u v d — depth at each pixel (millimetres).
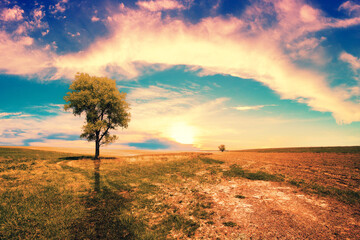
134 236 7348
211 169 22969
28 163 23078
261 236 6723
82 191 13359
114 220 8812
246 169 21688
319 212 8516
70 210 9836
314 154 34906
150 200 11766
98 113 33000
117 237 7273
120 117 33594
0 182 14141
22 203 10344
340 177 14695
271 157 34281
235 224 7863
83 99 29625
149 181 16953
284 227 7258
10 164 21469
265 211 9023
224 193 12672
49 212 9445
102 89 31703
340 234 6477
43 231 7625
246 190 13086
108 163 26875
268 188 13234
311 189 12133
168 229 7887
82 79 30969
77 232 7625
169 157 36312
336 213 8297
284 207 9383
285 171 18688
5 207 9625
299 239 6320
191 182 16531
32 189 12891
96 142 32062
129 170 21891
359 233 6473
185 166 25422
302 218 7957
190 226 8055
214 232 7348
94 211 9891
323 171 17375
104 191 13531
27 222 8289
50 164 23703
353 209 8648
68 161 27141
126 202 11383
